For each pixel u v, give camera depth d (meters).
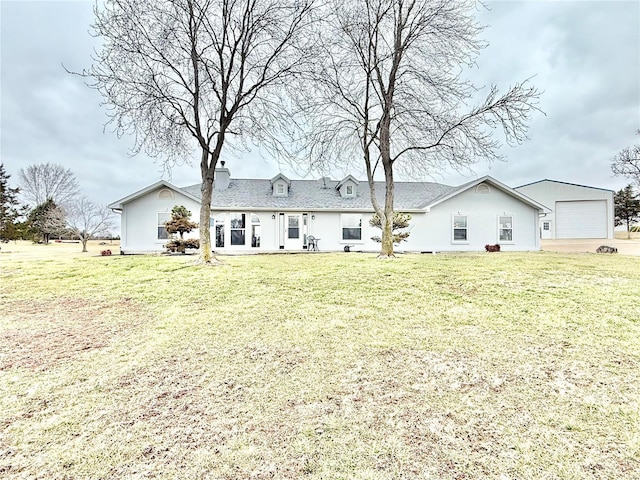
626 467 2.19
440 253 15.05
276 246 18.81
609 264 10.15
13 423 2.77
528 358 3.89
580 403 2.96
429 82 11.28
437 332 4.80
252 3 10.07
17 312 6.26
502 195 18.70
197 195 19.19
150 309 6.30
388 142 11.95
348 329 5.01
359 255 13.57
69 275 9.45
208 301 6.69
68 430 2.68
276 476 2.16
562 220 24.95
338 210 18.89
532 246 18.67
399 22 11.33
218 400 3.12
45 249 24.98
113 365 3.90
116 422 2.78
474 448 2.40
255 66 10.77
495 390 3.21
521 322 5.08
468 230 18.56
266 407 3.00
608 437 2.49
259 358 4.05
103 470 2.23
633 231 32.88
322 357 4.05
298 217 19.06
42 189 35.28
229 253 15.14
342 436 2.56
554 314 5.36
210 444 2.49
